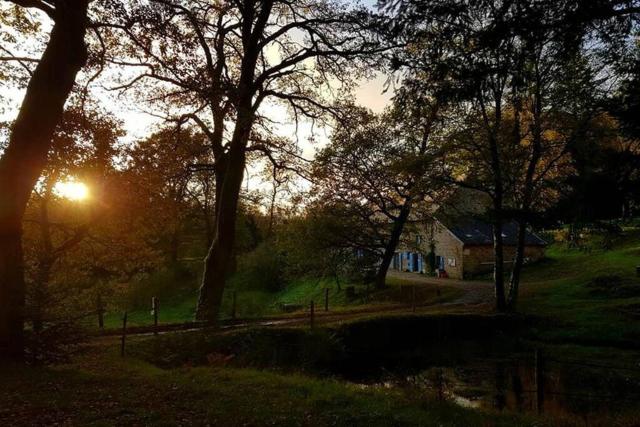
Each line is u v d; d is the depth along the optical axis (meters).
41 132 12.10
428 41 7.28
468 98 7.42
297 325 20.45
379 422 7.83
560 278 37.34
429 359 19.27
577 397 13.88
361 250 40.91
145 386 10.02
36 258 15.66
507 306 25.30
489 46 6.76
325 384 11.28
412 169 25.98
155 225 21.56
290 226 40.03
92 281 20.31
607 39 7.21
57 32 12.23
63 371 11.48
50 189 16.98
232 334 17.53
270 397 9.33
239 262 54.00
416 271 56.56
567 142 22.56
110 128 18.22
